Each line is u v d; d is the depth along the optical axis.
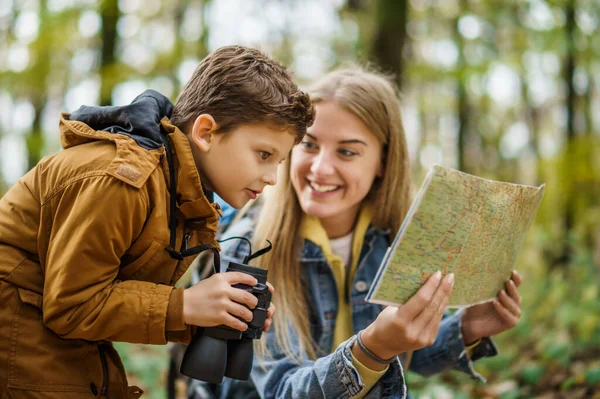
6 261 1.59
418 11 9.09
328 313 2.27
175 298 1.55
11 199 1.66
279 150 1.72
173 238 1.67
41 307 1.59
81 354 1.63
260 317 1.66
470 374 2.29
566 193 6.95
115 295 1.53
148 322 1.52
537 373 3.37
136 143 1.60
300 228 2.30
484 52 6.95
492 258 1.79
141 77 6.45
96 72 6.36
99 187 1.51
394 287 1.58
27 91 7.80
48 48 7.13
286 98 1.70
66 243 1.51
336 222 2.37
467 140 11.45
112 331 1.53
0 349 1.56
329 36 7.86
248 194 1.74
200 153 1.71
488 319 2.19
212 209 1.69
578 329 3.82
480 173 11.68
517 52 6.86
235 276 1.61
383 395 1.82
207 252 2.38
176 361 2.39
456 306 1.77
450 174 1.50
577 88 7.25
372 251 2.34
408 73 7.23
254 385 2.22
